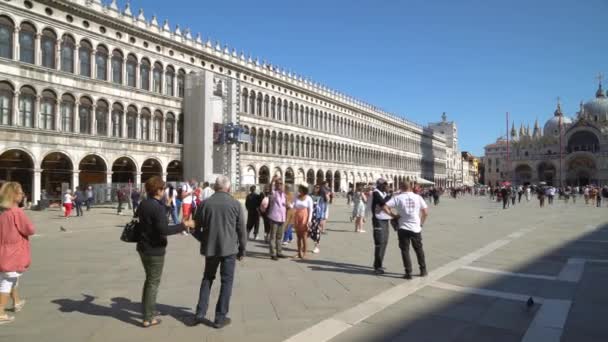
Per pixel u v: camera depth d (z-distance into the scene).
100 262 12.94
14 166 37.91
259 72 62.91
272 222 13.66
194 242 17.56
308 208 13.71
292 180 69.81
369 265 12.66
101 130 43.19
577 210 41.00
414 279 10.76
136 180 46.38
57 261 13.08
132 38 46.31
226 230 7.29
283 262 13.10
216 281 10.57
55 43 39.31
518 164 138.25
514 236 19.61
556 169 130.88
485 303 8.63
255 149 61.94
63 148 39.62
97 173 45.03
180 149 51.19
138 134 46.59
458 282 10.44
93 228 22.80
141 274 11.25
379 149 99.38
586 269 12.01
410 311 8.07
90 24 42.16
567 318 7.71
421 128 124.19
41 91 38.06
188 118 50.94
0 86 35.47
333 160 81.12
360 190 21.97
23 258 7.71
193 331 7.00
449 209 43.12
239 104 57.12
